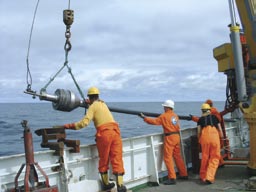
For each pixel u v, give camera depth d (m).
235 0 8.19
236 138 12.22
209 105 9.31
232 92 9.55
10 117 82.38
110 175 7.18
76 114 109.38
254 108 8.21
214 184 8.02
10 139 37.34
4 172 5.36
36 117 85.88
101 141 6.48
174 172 8.17
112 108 8.07
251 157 8.31
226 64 9.23
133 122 65.50
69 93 6.14
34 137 32.06
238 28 7.94
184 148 9.27
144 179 8.05
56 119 77.38
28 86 5.75
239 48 7.95
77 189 6.18
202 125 8.34
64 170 6.05
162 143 8.61
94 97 6.65
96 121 6.55
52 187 5.21
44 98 5.92
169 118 8.27
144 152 8.09
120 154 6.57
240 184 7.94
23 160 5.61
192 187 7.84
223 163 9.58
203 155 8.26
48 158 6.00
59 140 6.35
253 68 8.47
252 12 8.04
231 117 11.65
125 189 6.56
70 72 6.17
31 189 5.04
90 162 6.82
